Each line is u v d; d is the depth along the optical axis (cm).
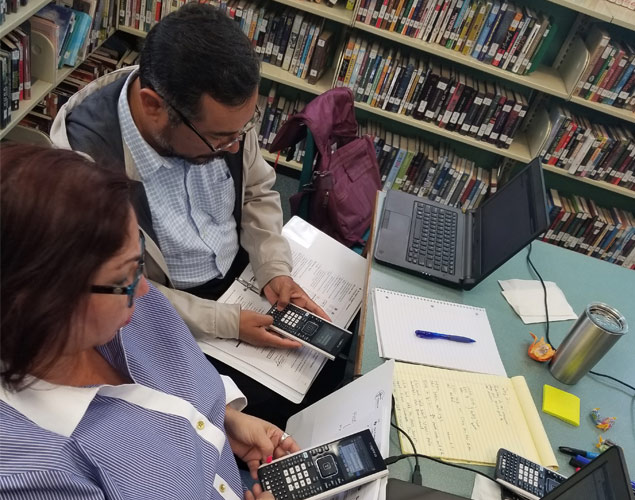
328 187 180
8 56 181
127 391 74
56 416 63
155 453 71
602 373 130
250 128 131
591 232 279
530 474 100
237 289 145
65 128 117
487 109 252
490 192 278
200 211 138
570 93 241
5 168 48
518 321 140
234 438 109
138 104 115
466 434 107
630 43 243
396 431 105
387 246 148
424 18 235
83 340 57
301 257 154
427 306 136
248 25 247
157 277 133
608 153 253
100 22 238
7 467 53
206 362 96
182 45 101
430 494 94
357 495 93
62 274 49
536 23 229
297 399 123
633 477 107
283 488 92
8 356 52
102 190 51
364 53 247
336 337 130
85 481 58
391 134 284
